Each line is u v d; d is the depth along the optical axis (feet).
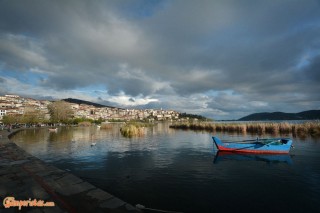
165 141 118.21
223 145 81.87
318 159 65.05
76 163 61.21
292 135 131.44
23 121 317.63
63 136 152.56
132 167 56.03
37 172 40.40
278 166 56.70
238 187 39.73
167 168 54.90
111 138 136.98
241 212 29.66
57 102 392.88
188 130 220.64
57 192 29.35
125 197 34.86
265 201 33.30
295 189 38.52
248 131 166.61
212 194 36.22
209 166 57.21
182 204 32.14
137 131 165.68
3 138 107.86
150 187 39.81
